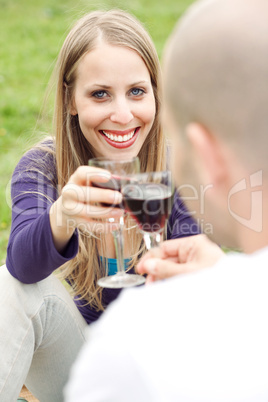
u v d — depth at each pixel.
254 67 1.22
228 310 1.19
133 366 1.17
